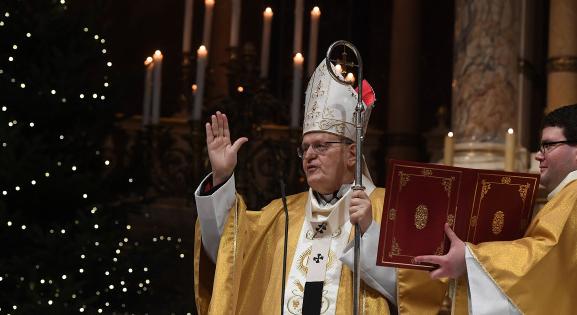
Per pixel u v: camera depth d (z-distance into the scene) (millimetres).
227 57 30203
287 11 33156
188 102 22562
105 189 21828
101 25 22594
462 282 9680
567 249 9484
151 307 21891
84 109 21328
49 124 21344
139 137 22359
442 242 9516
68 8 22109
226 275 10352
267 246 10836
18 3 21188
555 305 9406
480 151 20750
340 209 10391
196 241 10930
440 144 29891
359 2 33344
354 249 9469
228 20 30547
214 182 10680
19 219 20016
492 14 21359
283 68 32875
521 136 22297
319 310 10039
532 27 23219
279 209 11008
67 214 21031
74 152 21578
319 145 10477
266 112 20234
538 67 24766
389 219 9445
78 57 20984
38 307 18359
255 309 10648
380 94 32531
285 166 19984
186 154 22156
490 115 21000
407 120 30344
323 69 10750
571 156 9836
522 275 9273
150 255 21062
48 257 19562
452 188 9508
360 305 9961
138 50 31203
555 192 9867
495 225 9695
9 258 20250
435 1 32281
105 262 20328
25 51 21359
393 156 30188
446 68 31859
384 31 33062
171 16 31594
